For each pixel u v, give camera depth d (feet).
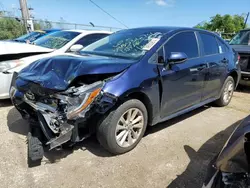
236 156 5.55
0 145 10.04
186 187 7.98
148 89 9.69
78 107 7.96
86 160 9.24
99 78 8.70
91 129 8.98
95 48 12.27
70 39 18.45
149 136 11.39
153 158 9.56
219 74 14.43
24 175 8.27
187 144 10.80
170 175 8.57
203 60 12.86
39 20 49.08
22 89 9.20
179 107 11.93
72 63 8.92
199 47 12.91
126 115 9.46
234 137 6.62
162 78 10.28
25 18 44.88
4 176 8.17
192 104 12.94
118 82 8.74
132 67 9.40
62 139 8.11
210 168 6.01
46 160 9.14
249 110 15.92
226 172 5.28
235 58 16.22
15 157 9.25
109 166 8.93
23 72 9.82
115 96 8.48
